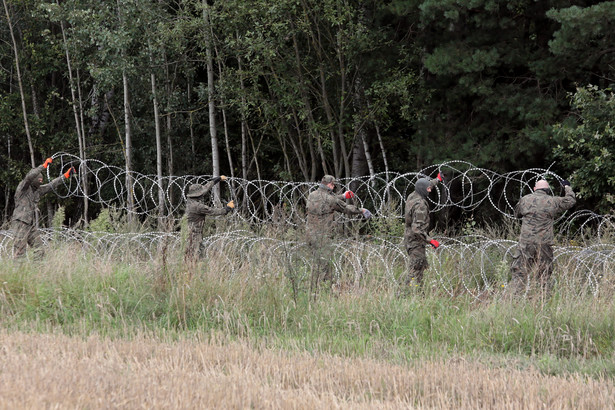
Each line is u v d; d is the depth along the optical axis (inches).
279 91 1075.9
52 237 740.7
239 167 1341.0
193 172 1317.7
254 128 1296.8
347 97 1090.7
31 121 1272.1
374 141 1181.1
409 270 638.5
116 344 433.4
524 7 938.7
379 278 624.7
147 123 1280.8
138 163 1333.7
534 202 600.7
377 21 1055.6
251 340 468.1
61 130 1368.1
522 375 396.8
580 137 820.0
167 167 1325.0
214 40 1120.8
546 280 579.5
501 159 927.0
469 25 973.8
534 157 939.3
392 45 1061.1
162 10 1115.3
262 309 536.4
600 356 444.1
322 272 601.6
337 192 1072.8
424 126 994.7
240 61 1106.7
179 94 1192.8
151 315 535.2
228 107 1148.5
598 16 754.2
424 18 927.7
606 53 887.7
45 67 1305.4
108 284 567.8
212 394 320.5
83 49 1185.4
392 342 493.0
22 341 416.8
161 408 299.6
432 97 1015.0
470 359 440.1
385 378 380.2
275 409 311.7
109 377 334.3
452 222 1046.4
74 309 526.9
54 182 748.6
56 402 289.4
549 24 958.4
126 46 1079.6
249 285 566.3
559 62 884.6
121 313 508.1
